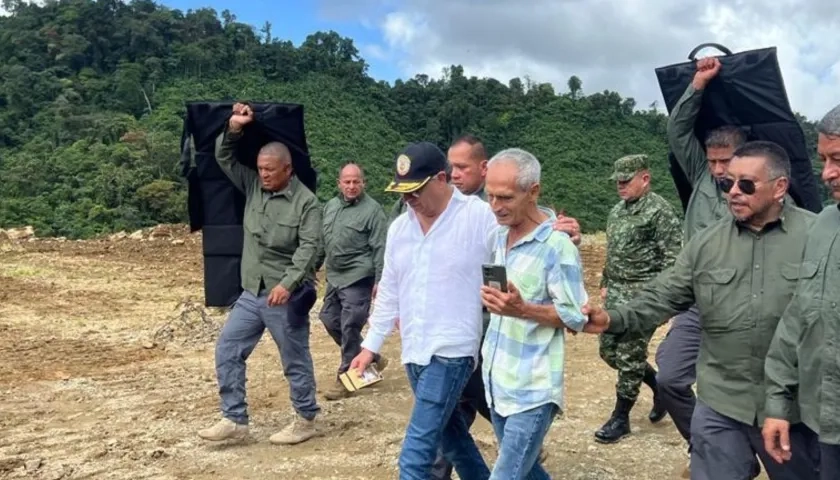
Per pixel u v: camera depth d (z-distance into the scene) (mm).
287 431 5699
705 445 3350
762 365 3215
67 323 11359
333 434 5883
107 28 58938
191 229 5676
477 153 4395
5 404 6957
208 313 11344
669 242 5461
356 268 6816
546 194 44250
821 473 3031
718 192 4273
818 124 3020
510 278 3477
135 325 11211
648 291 3459
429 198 3855
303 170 5609
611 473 5066
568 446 5570
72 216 36375
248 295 5562
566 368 7859
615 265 5625
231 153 5402
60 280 16156
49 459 5484
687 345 4391
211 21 62625
